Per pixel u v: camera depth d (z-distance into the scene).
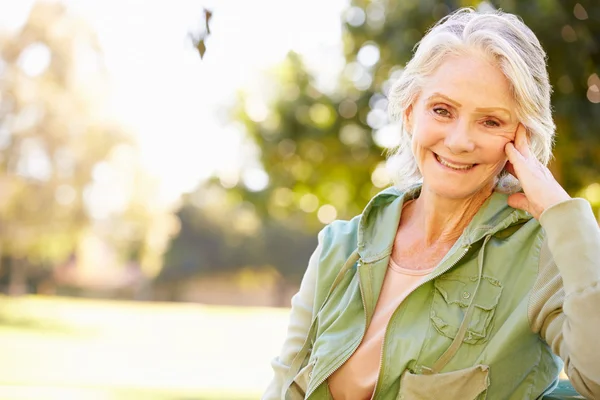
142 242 31.08
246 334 18.16
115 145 26.48
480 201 1.62
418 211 1.71
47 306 26.47
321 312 1.66
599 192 6.85
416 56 1.60
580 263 1.38
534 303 1.45
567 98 5.41
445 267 1.52
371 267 1.63
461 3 5.36
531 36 1.54
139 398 8.26
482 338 1.47
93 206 26.88
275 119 9.14
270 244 38.59
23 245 26.38
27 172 25.62
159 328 19.28
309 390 1.58
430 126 1.55
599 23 5.30
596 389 1.34
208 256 39.03
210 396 8.68
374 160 8.43
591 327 1.33
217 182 10.20
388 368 1.50
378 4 7.62
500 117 1.51
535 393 1.51
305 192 9.27
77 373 10.96
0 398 8.04
